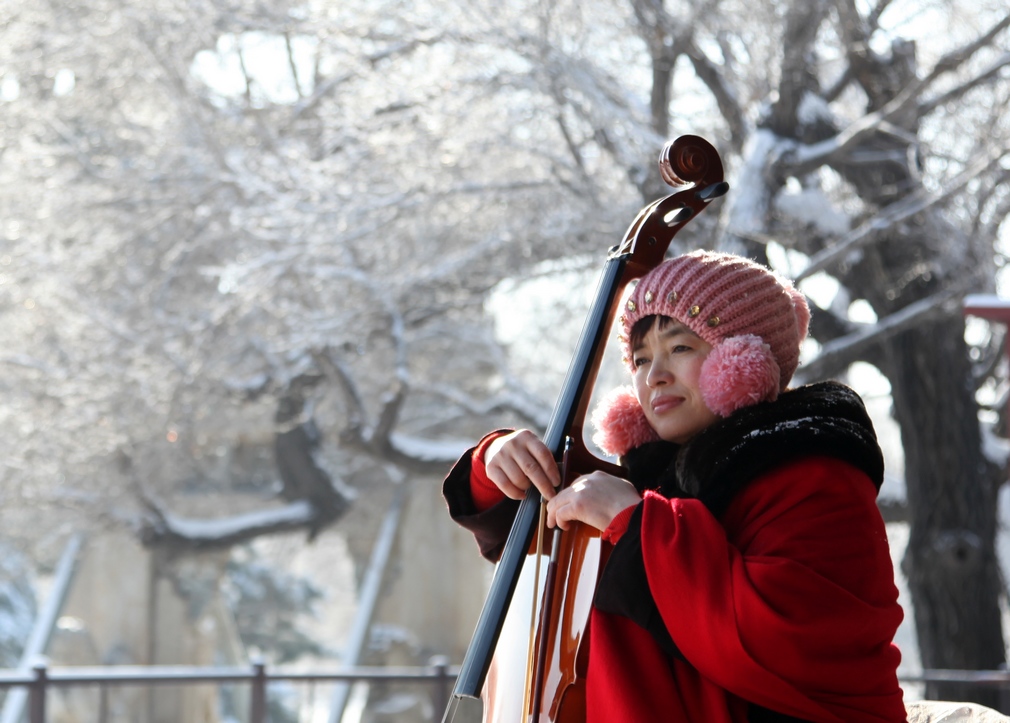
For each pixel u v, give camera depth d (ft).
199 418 47.24
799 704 5.56
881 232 30.19
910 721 8.55
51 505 49.96
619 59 35.42
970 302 30.58
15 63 39.88
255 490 68.49
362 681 26.96
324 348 40.37
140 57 39.34
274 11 36.40
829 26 34.63
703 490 6.02
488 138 33.96
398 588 69.77
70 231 42.37
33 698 23.90
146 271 43.39
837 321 37.55
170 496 56.29
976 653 34.42
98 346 42.47
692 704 5.81
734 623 5.52
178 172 39.68
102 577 67.77
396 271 37.32
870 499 6.00
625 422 6.94
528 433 6.87
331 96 36.91
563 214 34.78
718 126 36.19
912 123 32.45
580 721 6.14
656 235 7.30
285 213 34.27
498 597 6.35
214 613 74.28
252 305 38.01
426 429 60.85
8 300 42.70
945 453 34.91
